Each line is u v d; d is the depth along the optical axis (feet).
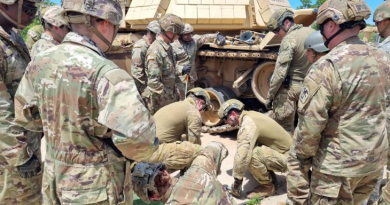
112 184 7.38
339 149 8.96
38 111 7.91
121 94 6.61
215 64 23.82
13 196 9.98
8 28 9.78
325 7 9.01
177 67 21.86
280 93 18.13
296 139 9.66
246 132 14.12
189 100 16.08
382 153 9.16
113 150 7.41
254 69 21.48
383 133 9.11
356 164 8.86
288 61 16.70
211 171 8.83
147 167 9.27
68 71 6.77
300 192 12.18
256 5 24.82
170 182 9.37
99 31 7.29
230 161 18.56
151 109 19.79
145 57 20.21
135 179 9.09
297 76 17.16
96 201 7.16
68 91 6.77
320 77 8.70
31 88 7.48
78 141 7.04
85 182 7.11
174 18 18.65
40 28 21.29
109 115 6.53
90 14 6.89
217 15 23.79
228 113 14.78
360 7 8.48
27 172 9.23
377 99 8.75
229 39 23.07
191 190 8.04
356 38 9.04
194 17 23.86
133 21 27.02
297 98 17.54
